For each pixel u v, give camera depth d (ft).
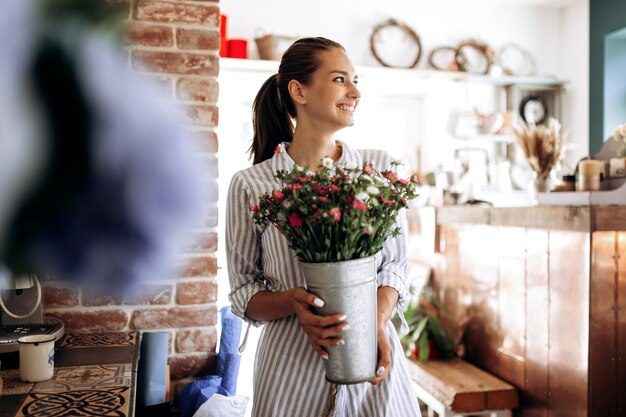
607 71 14.62
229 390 6.89
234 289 4.27
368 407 4.06
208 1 6.81
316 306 3.31
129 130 0.37
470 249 10.87
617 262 7.94
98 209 0.36
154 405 6.41
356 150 4.37
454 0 15.16
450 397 8.97
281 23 14.12
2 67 0.34
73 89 0.36
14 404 4.11
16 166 0.35
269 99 4.59
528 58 15.76
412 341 10.87
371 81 14.80
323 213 3.07
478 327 10.60
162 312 6.90
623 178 8.51
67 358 5.44
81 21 0.37
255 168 4.30
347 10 14.56
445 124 15.19
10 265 0.34
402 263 4.34
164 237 0.38
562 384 8.32
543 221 8.52
